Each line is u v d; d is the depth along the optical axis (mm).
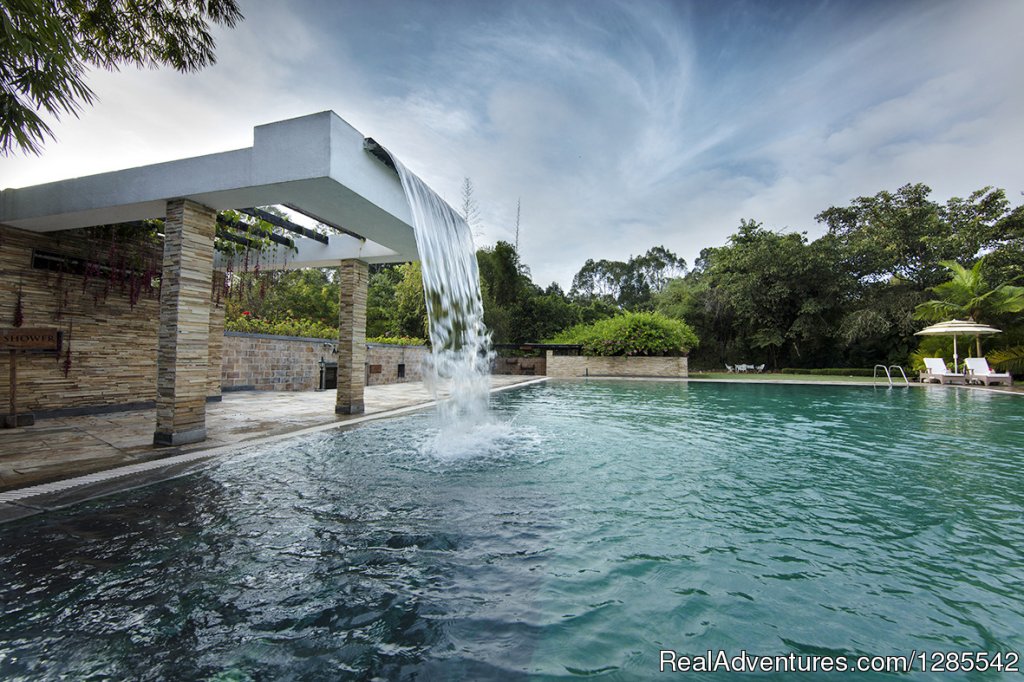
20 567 2061
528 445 5117
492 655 1519
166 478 3496
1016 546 2430
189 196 4547
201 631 1625
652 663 1481
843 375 19156
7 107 3365
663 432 5973
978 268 15070
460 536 2533
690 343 18594
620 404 9156
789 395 10977
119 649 1510
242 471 3822
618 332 18328
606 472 3959
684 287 26281
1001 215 19438
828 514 2918
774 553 2340
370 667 1446
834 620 1743
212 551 2283
